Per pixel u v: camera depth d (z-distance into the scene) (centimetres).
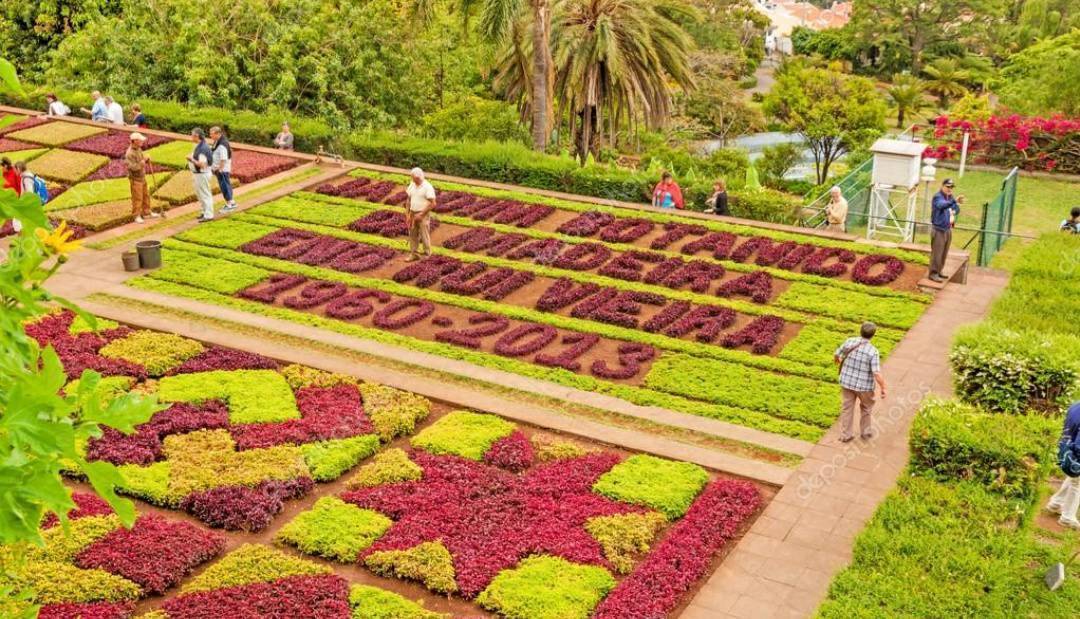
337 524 1282
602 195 2797
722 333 1889
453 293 2103
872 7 8594
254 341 1848
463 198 2683
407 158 3033
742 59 7244
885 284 2089
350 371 1734
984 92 7575
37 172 2806
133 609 1127
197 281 2114
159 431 1498
